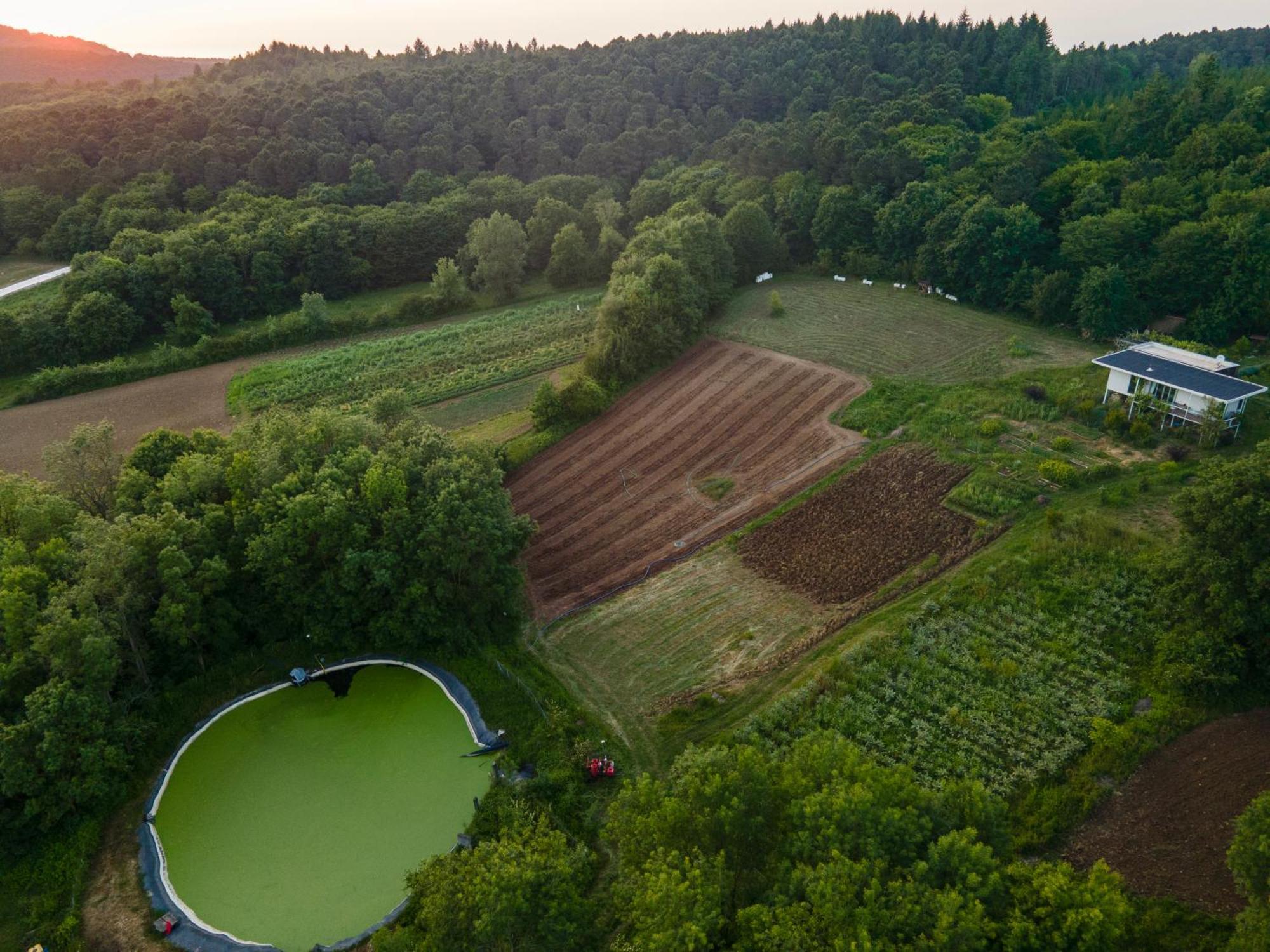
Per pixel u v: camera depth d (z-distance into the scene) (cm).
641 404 7981
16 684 4156
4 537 4828
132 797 4241
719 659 4903
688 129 15200
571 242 11575
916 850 2733
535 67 17050
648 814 3061
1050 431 6706
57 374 8725
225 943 3512
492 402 8431
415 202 13175
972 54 15838
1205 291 8525
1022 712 4241
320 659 5053
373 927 3547
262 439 5647
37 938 3538
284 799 4228
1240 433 6325
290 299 11362
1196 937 3111
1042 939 2509
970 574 5209
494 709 4622
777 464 6844
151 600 4678
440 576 5003
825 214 11000
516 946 2883
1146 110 11431
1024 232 9231
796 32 18300
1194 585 4375
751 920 2586
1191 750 3925
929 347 8562
